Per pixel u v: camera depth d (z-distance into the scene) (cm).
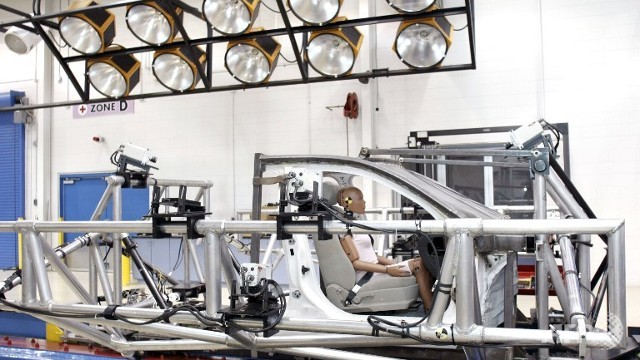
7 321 382
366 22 421
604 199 674
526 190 688
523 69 704
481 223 187
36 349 346
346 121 774
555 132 299
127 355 294
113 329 288
